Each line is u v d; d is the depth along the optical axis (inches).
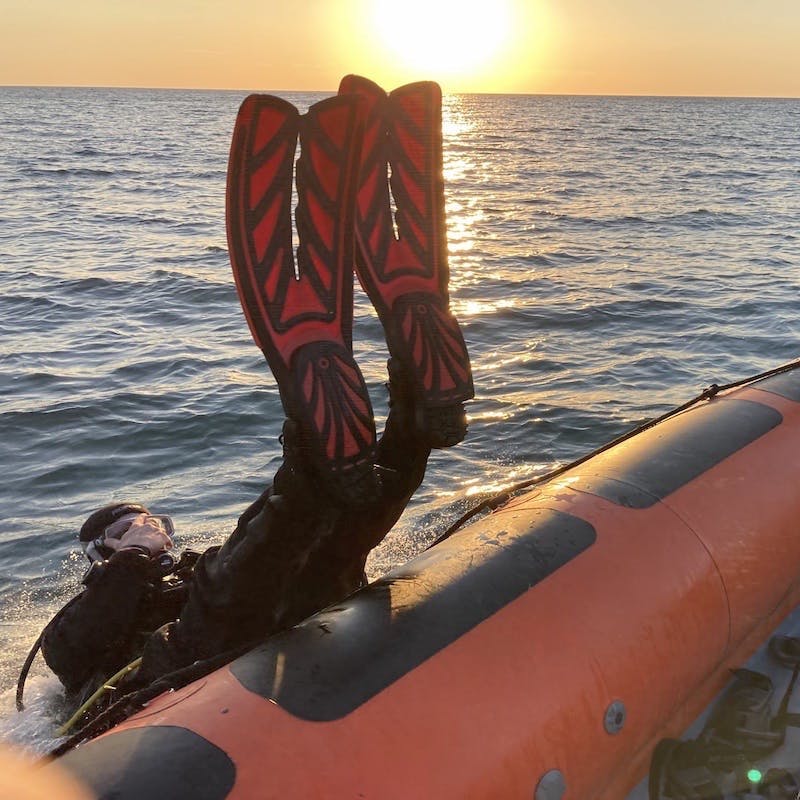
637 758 78.4
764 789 76.5
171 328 463.8
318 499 69.1
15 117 4266.7
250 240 65.0
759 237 824.3
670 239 819.4
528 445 274.8
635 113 7057.1
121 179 1467.8
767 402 111.0
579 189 1393.9
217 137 2876.5
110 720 70.3
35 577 197.2
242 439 291.9
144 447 286.5
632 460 95.0
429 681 63.1
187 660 83.4
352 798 55.3
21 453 283.3
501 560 75.3
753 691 85.3
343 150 67.1
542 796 63.4
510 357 389.1
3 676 143.2
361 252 70.6
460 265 669.3
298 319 66.2
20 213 1023.6
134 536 105.6
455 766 59.5
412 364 72.0
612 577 76.7
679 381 347.6
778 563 92.9
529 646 68.1
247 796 54.1
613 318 464.8
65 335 448.8
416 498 230.8
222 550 78.9
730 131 3873.0
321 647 65.3
